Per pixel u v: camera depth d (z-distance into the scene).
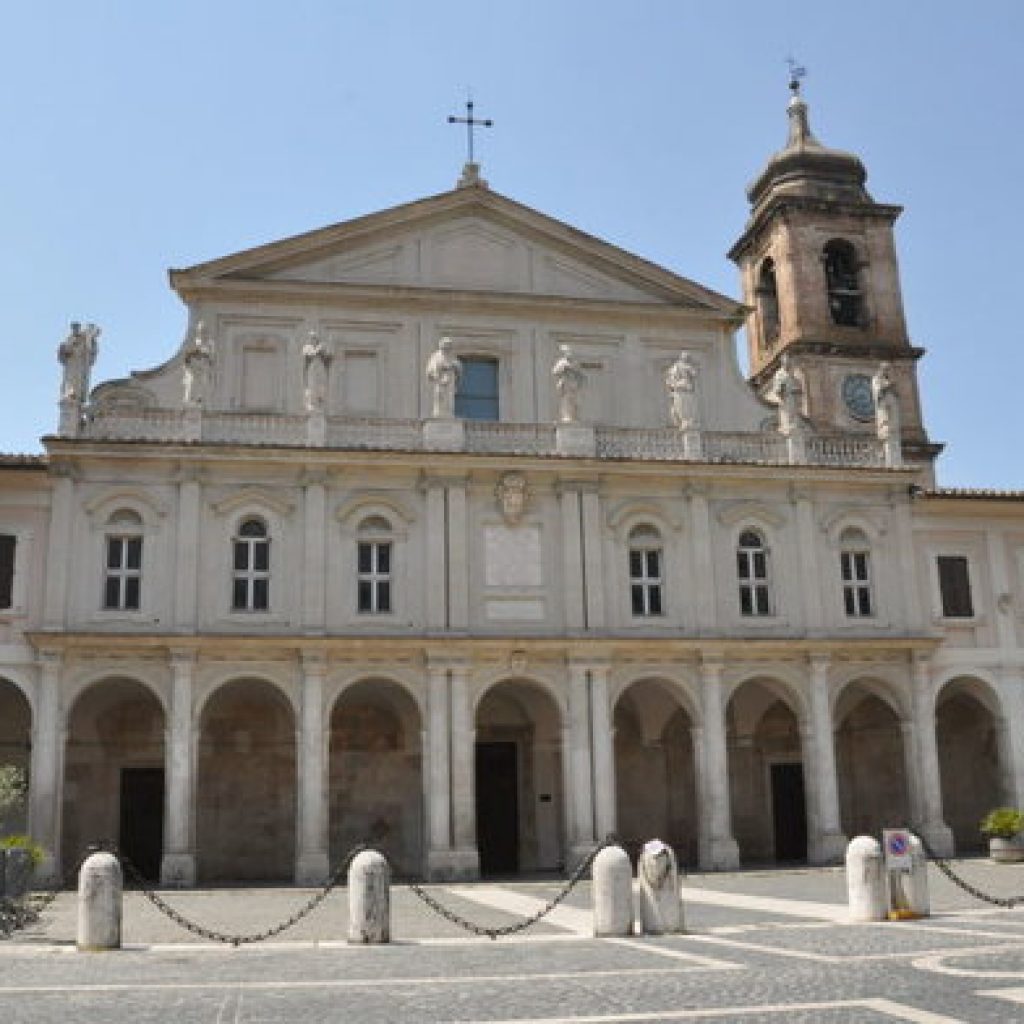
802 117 48.50
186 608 31.77
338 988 13.21
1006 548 38.53
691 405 36.34
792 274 44.31
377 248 37.41
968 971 13.41
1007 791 36.75
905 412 43.78
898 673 36.19
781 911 21.28
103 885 17.39
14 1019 11.55
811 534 36.31
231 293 35.91
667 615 34.81
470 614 33.44
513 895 26.92
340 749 35.97
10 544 31.95
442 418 34.50
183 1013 11.77
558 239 38.53
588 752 33.19
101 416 32.81
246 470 33.16
